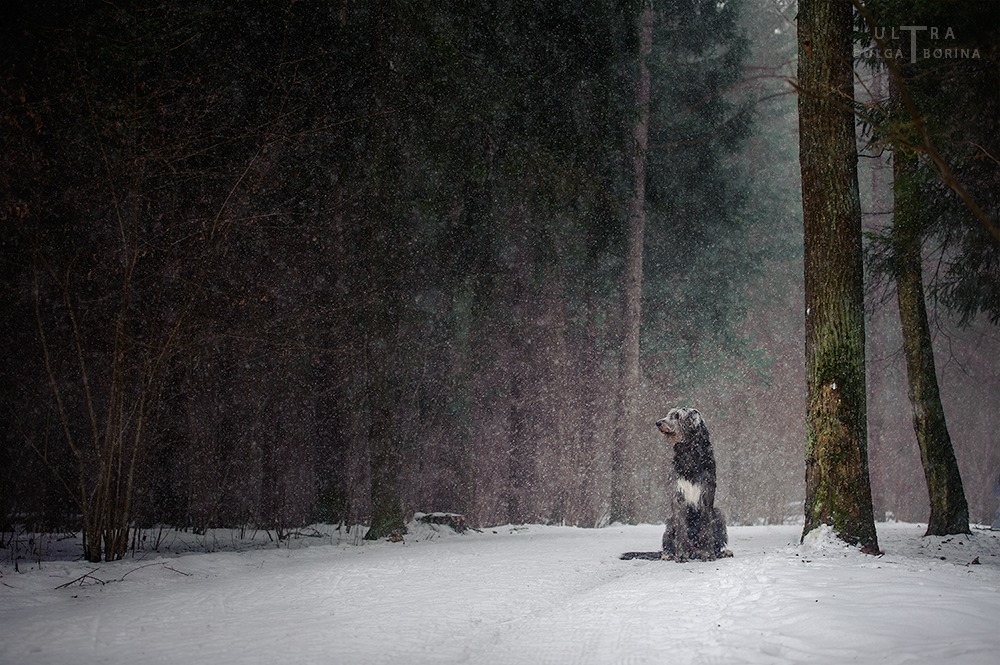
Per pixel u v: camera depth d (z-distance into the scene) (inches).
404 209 741.3
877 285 649.6
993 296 592.4
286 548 580.7
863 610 232.7
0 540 544.4
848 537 419.2
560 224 1002.7
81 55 532.4
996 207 526.3
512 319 1035.3
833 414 430.6
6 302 582.9
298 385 788.6
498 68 845.8
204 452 715.4
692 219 1143.0
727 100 1112.2
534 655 217.8
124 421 508.4
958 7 469.7
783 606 245.4
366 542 640.4
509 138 890.1
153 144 530.9
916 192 542.0
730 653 202.4
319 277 760.3
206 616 278.8
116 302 599.5
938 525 598.9
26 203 506.9
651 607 271.9
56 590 351.6
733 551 475.2
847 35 446.6
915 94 496.1
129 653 225.1
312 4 740.0
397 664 210.5
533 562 426.0
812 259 444.8
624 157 995.9
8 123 494.9
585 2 927.7
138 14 553.0
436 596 315.9
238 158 665.0
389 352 694.5
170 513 723.4
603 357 1125.7
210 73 645.3
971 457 1486.2
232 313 669.3
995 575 318.3
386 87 713.6
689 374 1262.3
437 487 959.6
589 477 1087.0
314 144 733.9
